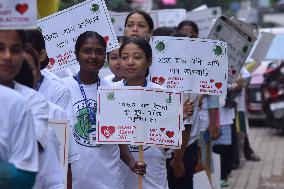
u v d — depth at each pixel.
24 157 4.20
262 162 14.40
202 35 12.83
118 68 7.76
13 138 4.20
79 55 6.62
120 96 6.31
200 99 8.56
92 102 6.59
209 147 10.16
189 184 8.39
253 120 20.12
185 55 7.59
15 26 4.47
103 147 6.46
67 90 6.15
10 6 4.46
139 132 6.32
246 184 12.15
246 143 14.49
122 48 6.78
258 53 13.12
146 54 6.76
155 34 9.03
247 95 18.55
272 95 17.70
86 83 6.65
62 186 4.83
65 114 5.59
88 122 6.52
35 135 4.33
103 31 7.74
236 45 9.04
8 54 4.36
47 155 4.77
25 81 4.97
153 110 6.37
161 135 6.41
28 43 5.89
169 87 7.59
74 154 5.79
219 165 10.13
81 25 7.75
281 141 17.25
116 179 6.51
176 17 12.80
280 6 32.84
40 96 4.69
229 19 9.05
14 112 4.20
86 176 6.43
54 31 7.74
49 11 8.91
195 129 8.37
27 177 4.21
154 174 6.79
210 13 12.77
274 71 17.77
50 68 7.73
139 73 6.75
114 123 6.32
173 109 6.43
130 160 6.52
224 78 7.66
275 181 12.43
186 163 8.34
